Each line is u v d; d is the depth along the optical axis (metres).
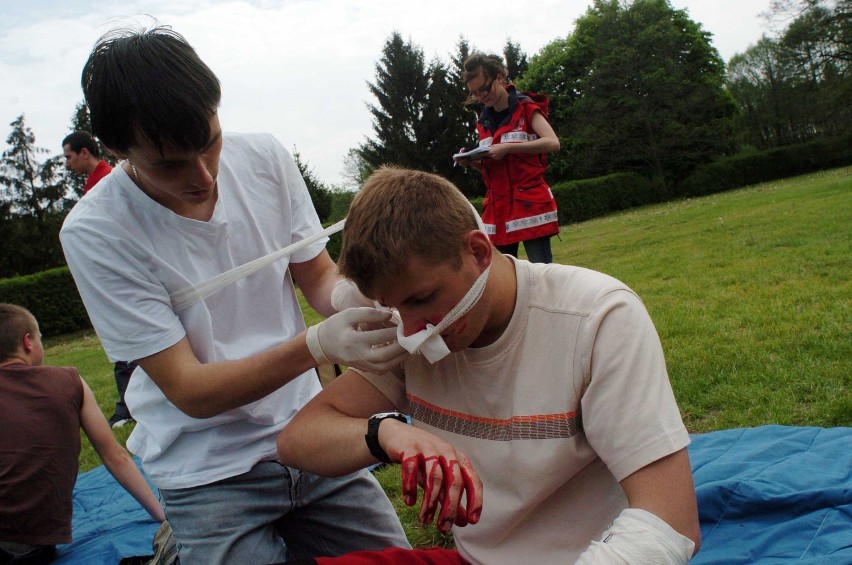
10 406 3.00
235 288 2.03
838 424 3.34
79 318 18.34
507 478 1.64
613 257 10.95
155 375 1.89
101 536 3.38
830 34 36.41
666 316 5.86
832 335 4.50
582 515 1.63
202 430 2.04
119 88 1.58
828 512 2.49
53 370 3.13
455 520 1.46
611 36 33.00
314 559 1.73
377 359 1.68
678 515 1.39
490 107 5.08
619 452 1.44
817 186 19.42
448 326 1.51
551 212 5.04
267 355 1.79
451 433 1.72
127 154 1.69
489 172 5.07
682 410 3.85
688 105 31.52
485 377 1.64
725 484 2.66
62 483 3.04
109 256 1.86
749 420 3.55
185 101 1.60
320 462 1.76
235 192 2.05
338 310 2.08
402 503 3.35
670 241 11.65
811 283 6.17
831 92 36.56
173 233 1.93
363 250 1.44
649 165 32.62
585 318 1.52
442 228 1.42
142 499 3.28
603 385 1.47
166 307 1.92
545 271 1.64
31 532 2.98
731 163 30.89
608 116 32.59
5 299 17.33
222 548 1.98
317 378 2.34
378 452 1.62
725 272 7.55
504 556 1.68
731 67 49.91
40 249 30.16
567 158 35.94
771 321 5.11
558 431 1.56
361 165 40.00
